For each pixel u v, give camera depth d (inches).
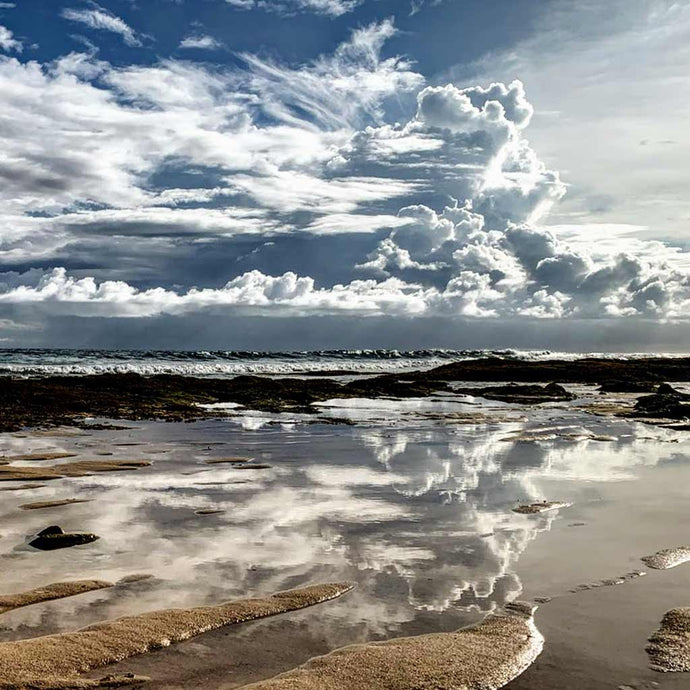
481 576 323.6
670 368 2706.7
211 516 431.2
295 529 402.9
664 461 657.6
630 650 246.1
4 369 2281.0
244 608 279.1
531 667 233.5
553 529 406.6
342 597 296.2
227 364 3068.4
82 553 354.0
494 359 3191.4
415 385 1870.1
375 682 219.5
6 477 544.4
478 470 603.5
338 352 5388.8
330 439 807.1
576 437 837.2
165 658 238.2
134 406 1147.3
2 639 250.4
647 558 350.9
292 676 222.4
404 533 395.5
